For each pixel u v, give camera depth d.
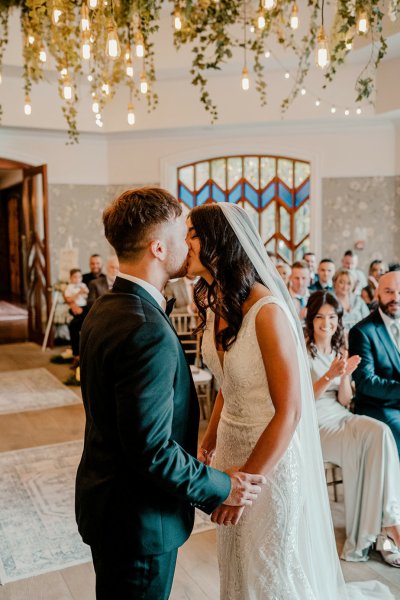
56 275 9.56
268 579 1.82
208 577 2.77
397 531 2.79
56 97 8.71
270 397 1.79
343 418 3.10
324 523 2.10
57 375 7.06
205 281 1.93
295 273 5.78
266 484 1.82
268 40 7.66
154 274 1.54
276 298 1.75
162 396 1.38
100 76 5.55
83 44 3.68
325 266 6.70
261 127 8.91
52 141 9.30
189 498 1.44
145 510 1.48
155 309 1.48
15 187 15.65
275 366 1.69
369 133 8.63
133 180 9.60
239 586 1.89
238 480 1.57
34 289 9.24
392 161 8.61
